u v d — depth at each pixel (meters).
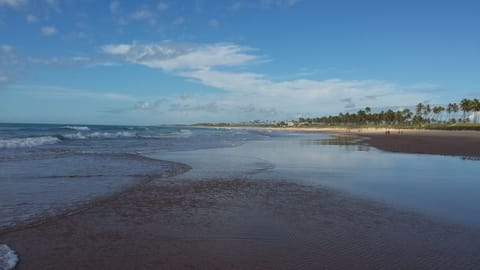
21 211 7.43
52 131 55.53
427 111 143.00
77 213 7.37
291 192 9.88
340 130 140.62
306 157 20.73
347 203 8.52
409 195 9.51
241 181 11.70
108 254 5.16
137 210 7.71
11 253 5.12
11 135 40.38
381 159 19.67
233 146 30.95
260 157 20.50
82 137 40.00
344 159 19.61
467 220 7.06
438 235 6.10
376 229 6.43
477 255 5.20
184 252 5.29
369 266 4.80
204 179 12.05
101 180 11.44
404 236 6.03
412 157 21.02
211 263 4.89
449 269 4.71
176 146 29.36
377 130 125.25
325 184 11.23
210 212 7.61
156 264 4.83
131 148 25.97
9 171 12.91
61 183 10.74
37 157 17.64
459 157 21.08
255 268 4.74
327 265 4.84
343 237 5.98
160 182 11.31
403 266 4.80
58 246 5.45
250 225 6.68
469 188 10.58
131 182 11.18
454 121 132.50
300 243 5.70
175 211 7.67
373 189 10.38
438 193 9.78
